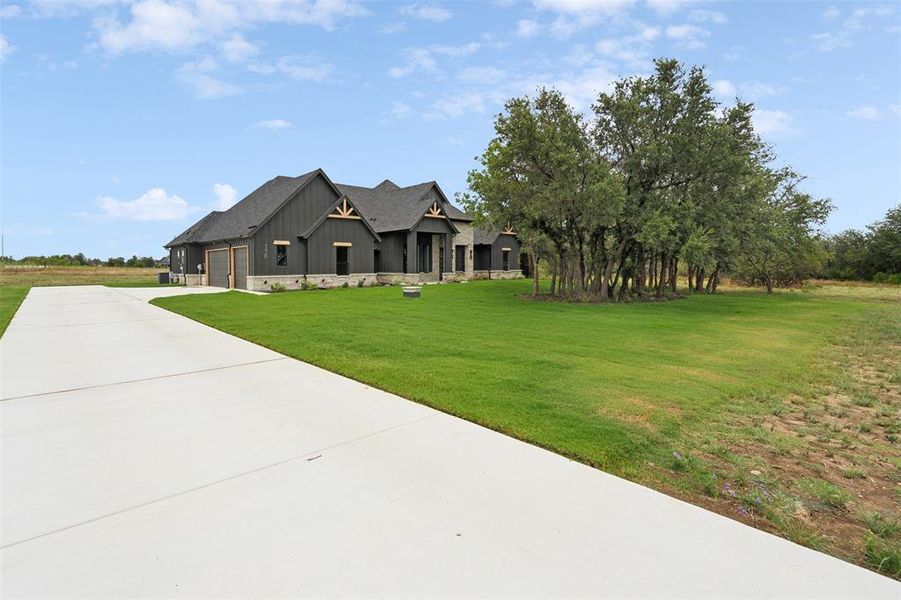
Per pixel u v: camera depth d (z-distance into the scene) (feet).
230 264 82.43
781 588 7.34
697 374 22.57
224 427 14.29
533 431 14.10
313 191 80.07
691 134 59.82
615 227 64.23
